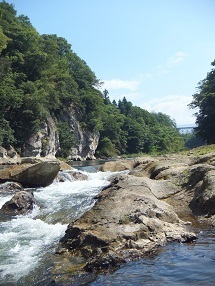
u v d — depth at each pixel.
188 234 8.12
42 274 6.54
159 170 16.28
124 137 104.88
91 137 84.50
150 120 145.38
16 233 9.55
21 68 64.50
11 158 46.75
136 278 6.03
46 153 62.22
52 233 9.44
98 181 18.41
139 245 7.41
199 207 10.76
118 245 7.38
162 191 12.58
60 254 7.61
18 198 12.47
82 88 93.31
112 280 6.02
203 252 7.14
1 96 51.12
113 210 9.07
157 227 8.36
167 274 6.10
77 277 6.26
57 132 68.31
